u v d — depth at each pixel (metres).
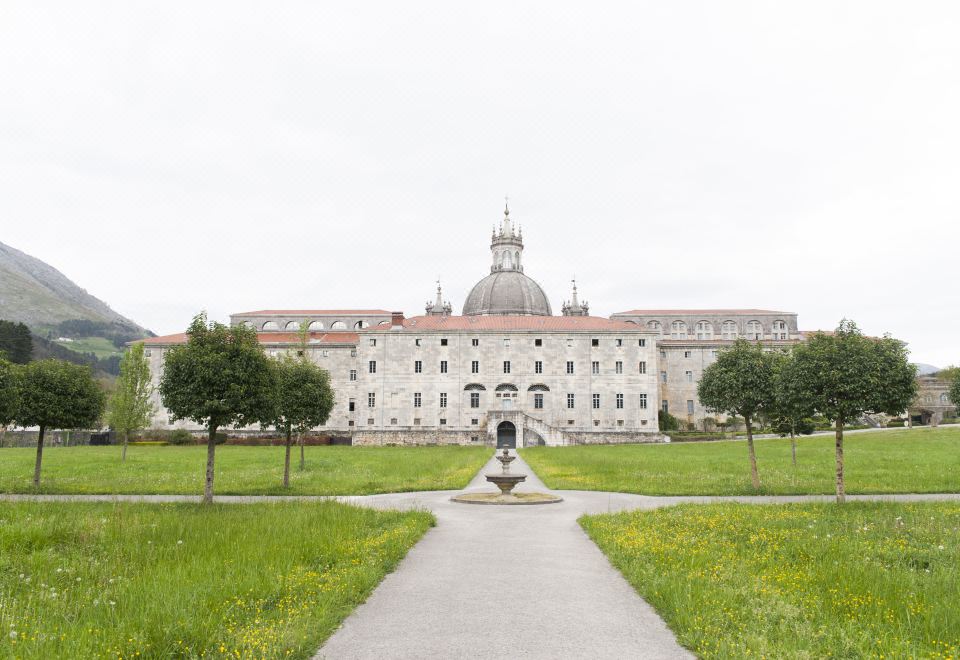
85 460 59.31
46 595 13.12
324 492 34.62
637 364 112.06
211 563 15.27
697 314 140.75
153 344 117.06
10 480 40.03
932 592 13.43
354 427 117.81
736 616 12.06
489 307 138.00
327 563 16.38
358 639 11.45
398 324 116.88
